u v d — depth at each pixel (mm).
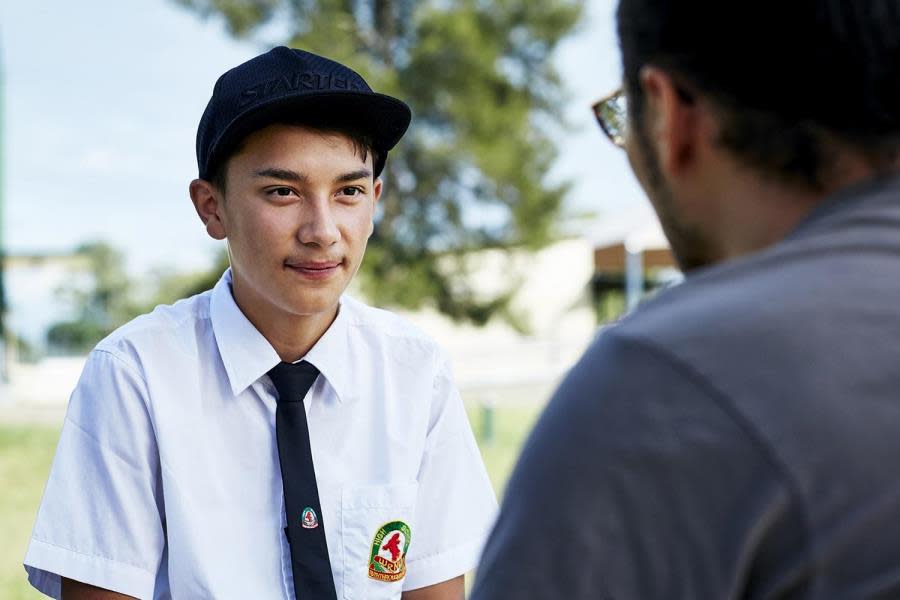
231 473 1497
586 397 738
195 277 23312
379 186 1579
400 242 19500
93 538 1446
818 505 676
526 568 726
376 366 1620
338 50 18125
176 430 1481
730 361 709
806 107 736
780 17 730
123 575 1446
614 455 710
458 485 1662
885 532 678
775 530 684
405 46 19406
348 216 1454
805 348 706
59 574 1438
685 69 775
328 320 1562
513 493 758
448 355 1701
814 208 774
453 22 18062
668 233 860
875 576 674
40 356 21812
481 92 18609
